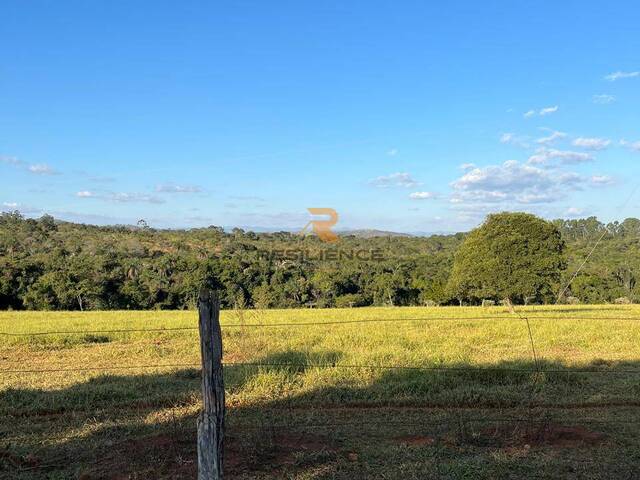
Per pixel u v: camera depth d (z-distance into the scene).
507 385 9.07
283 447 6.04
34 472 5.43
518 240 28.44
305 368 10.03
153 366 11.19
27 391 8.69
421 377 9.23
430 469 5.40
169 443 6.05
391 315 26.92
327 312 30.38
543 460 5.62
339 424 6.98
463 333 16.42
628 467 5.45
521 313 27.25
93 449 6.03
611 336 15.89
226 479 5.17
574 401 8.05
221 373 4.38
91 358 13.03
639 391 8.62
